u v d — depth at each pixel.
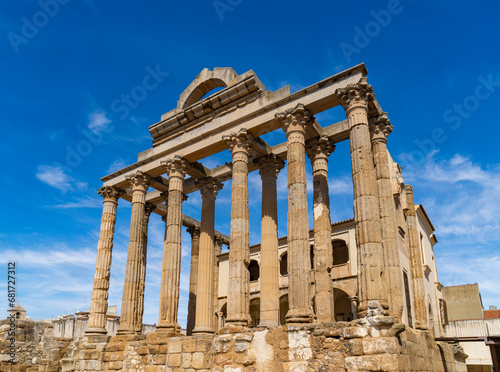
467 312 53.31
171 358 22.59
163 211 36.59
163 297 25.50
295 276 20.19
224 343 20.02
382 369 15.80
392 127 23.98
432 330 32.25
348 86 21.36
